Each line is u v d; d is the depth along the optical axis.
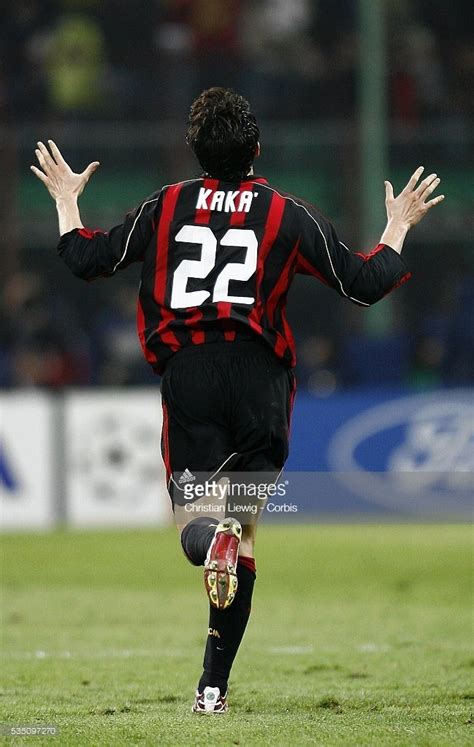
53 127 61.41
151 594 34.00
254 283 14.86
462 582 36.19
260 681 19.50
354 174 60.28
